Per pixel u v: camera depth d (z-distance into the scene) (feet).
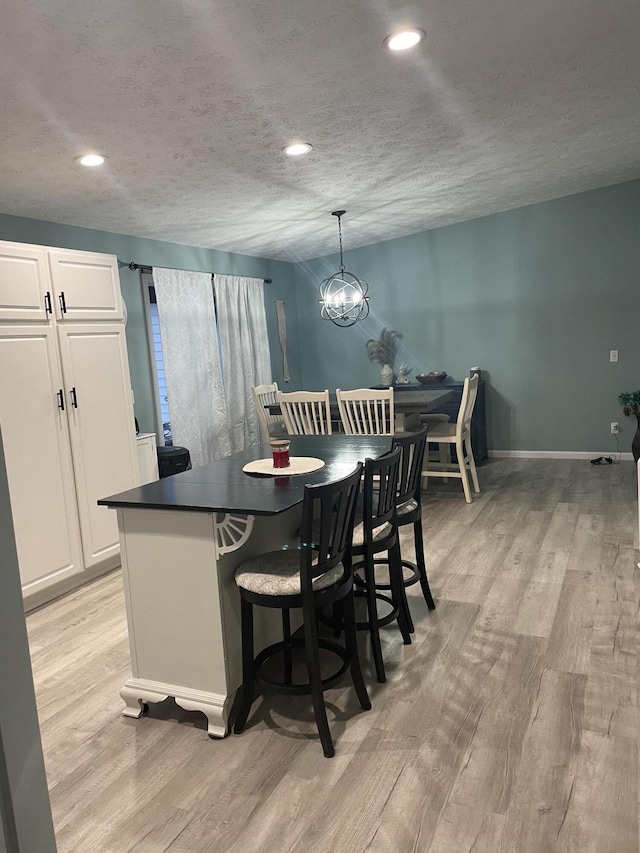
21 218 13.55
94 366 12.46
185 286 18.34
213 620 7.41
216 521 7.25
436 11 7.35
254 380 21.65
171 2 6.27
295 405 17.31
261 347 22.00
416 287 22.75
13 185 11.38
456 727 7.23
